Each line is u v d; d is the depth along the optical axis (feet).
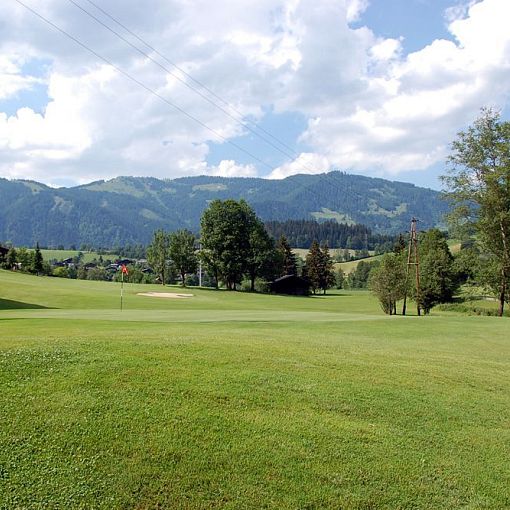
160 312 107.04
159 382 30.58
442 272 200.13
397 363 42.09
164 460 23.49
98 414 26.25
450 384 37.68
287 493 22.49
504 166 153.58
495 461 27.02
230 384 31.60
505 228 156.66
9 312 98.89
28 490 20.80
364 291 455.63
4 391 27.48
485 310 189.88
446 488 24.18
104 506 20.59
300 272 434.30
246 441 25.62
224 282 321.93
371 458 25.61
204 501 21.53
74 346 35.94
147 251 327.88
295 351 41.81
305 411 29.53
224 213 304.50
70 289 199.72
